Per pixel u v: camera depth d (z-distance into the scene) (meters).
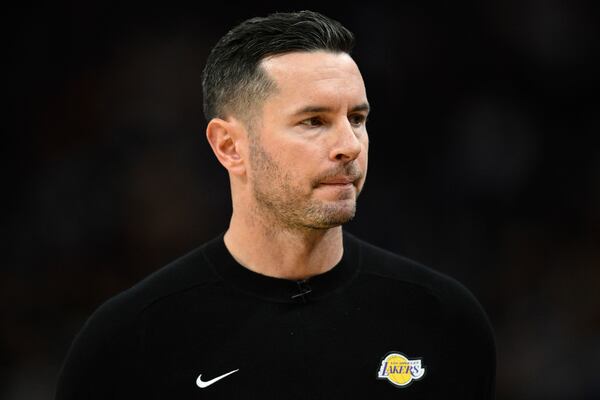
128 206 26.72
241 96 7.94
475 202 28.67
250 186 8.09
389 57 29.39
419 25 29.77
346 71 7.72
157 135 27.73
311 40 7.75
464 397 8.63
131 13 28.83
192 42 28.83
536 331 26.84
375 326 8.41
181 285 8.46
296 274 8.34
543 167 29.52
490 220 28.52
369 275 8.67
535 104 30.19
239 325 8.22
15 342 24.38
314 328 8.25
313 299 8.35
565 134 29.92
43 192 26.61
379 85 29.16
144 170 27.19
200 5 29.12
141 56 28.50
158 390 8.05
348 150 7.52
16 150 27.11
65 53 28.25
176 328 8.23
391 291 8.62
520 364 26.22
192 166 27.59
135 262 26.31
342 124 7.61
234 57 8.02
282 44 7.74
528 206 29.00
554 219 28.95
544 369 25.92
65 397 8.26
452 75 29.75
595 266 28.05
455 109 29.55
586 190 29.36
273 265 8.31
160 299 8.38
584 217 29.00
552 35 30.53
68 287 25.58
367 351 8.28
